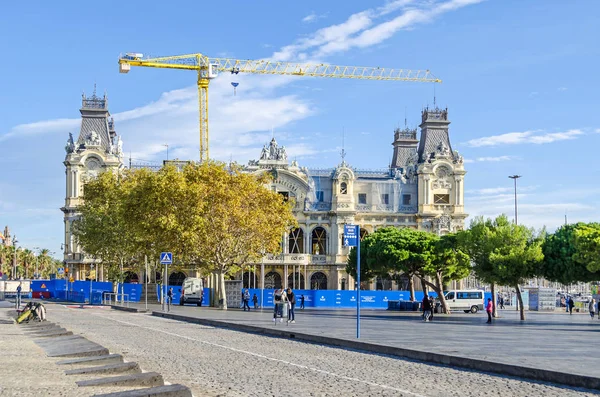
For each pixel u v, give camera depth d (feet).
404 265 339.57
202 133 572.10
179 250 328.08
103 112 516.73
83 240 401.70
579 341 136.26
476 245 279.49
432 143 538.88
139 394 56.39
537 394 70.74
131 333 150.71
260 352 112.47
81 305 340.39
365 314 283.18
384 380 79.82
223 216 320.29
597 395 70.74
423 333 155.94
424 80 620.90
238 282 349.00
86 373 74.69
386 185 519.60
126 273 493.77
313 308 359.05
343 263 497.87
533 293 396.16
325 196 510.58
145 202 328.90
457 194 517.96
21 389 63.26
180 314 234.79
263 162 504.02
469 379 81.97
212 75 565.94
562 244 275.18
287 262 488.44
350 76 612.29
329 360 101.71
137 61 552.82
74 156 496.23
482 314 326.65
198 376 81.46
